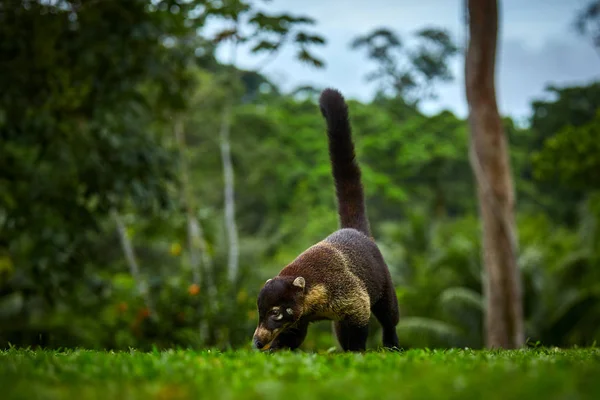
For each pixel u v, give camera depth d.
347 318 6.69
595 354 6.34
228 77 22.22
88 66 12.13
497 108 15.45
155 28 12.02
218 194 32.41
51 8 11.73
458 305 21.50
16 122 12.30
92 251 13.98
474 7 15.23
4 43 11.73
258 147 35.19
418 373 4.40
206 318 13.21
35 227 12.88
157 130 19.33
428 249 25.58
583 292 21.23
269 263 25.17
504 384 3.86
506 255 15.34
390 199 39.22
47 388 4.00
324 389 3.81
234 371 4.73
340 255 6.80
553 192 43.47
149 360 5.11
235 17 11.61
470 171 44.62
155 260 21.95
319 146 39.12
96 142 12.71
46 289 13.02
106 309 14.95
